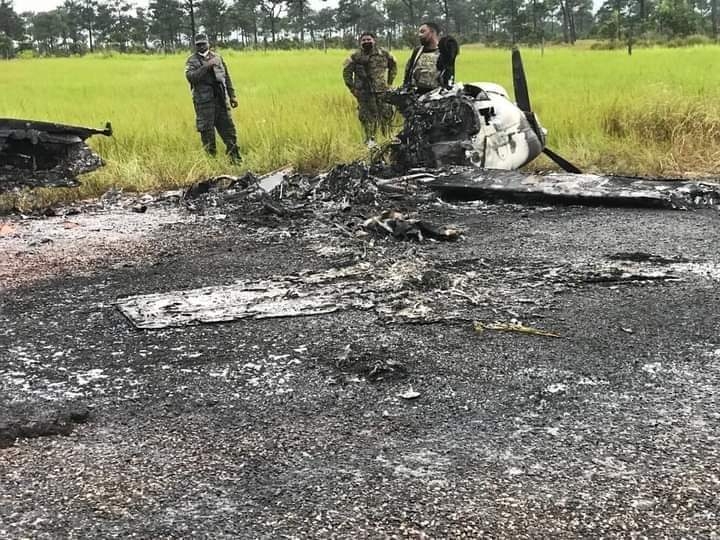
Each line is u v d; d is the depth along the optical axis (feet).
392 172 25.27
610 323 12.35
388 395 9.98
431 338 11.82
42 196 24.20
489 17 249.34
